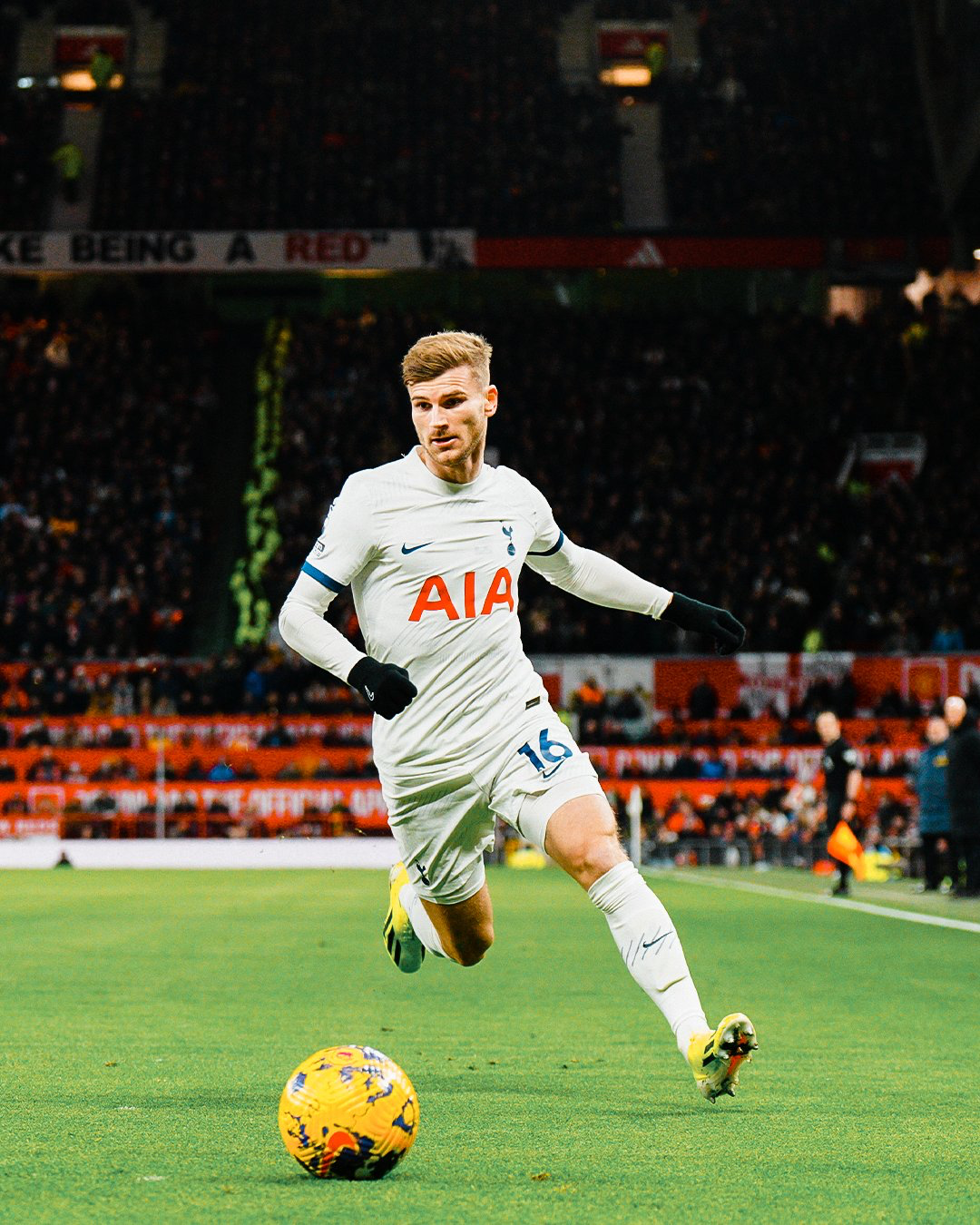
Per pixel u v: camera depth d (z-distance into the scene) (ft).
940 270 198.49
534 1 245.65
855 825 119.14
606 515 175.42
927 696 145.69
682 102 231.50
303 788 140.87
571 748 25.44
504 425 189.26
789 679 146.82
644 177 222.48
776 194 214.28
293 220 208.85
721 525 175.94
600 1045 34.12
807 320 202.28
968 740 85.35
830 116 224.74
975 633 157.07
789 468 184.85
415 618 25.44
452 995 44.11
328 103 226.79
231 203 209.97
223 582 176.24
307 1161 20.13
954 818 85.87
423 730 25.61
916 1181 20.34
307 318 208.85
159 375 197.98
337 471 181.68
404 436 189.47
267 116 224.33
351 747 144.77
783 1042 34.83
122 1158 21.84
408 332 200.85
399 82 231.91
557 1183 20.13
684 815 139.03
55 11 241.55
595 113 228.84
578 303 216.95
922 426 188.75
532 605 162.91
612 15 244.83
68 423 188.65
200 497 183.42
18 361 196.03
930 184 212.43
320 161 216.33
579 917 76.54
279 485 179.42
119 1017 39.09
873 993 44.50
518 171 218.79
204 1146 22.71
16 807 139.23
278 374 198.90
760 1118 25.20
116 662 149.18
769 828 136.77
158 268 195.00
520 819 25.31
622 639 155.84
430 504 25.55
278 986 46.39
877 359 196.44
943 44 207.82
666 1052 33.12
